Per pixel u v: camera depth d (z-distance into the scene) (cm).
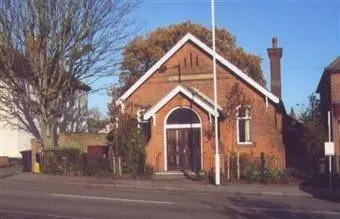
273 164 3002
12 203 1750
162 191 2345
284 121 3281
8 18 3156
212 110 3064
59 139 3872
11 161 3734
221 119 3144
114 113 3002
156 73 3444
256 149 3231
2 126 3822
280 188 2439
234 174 2794
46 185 2466
